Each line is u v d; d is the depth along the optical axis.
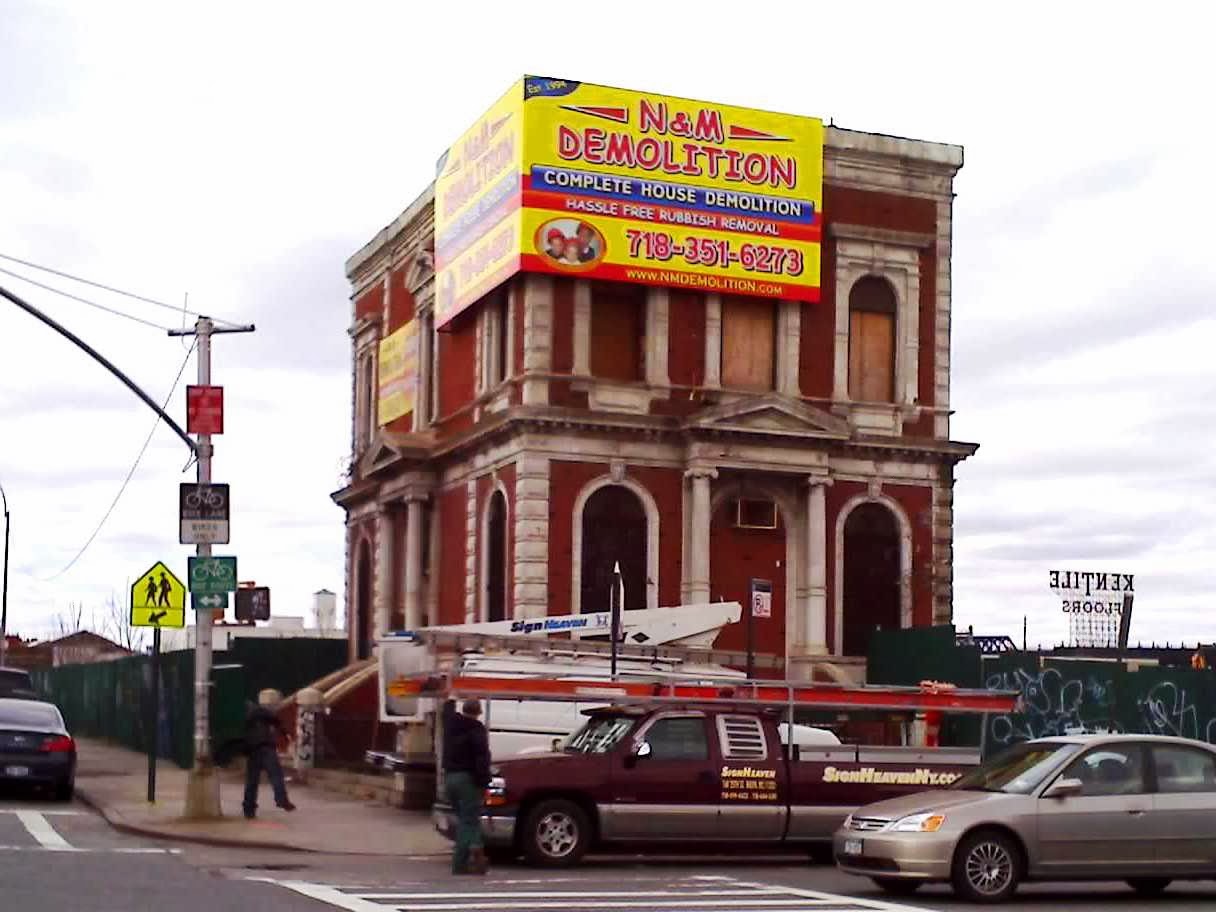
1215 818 17.69
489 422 37.66
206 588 24.31
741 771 20.48
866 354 39.91
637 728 20.44
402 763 27.58
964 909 16.47
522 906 15.51
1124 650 46.44
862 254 39.69
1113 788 17.58
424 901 15.80
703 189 37.78
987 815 17.06
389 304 48.19
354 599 48.78
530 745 25.89
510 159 37.12
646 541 37.09
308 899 15.72
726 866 20.83
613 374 37.59
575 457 36.72
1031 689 31.23
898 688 21.66
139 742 45.38
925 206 40.53
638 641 32.28
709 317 38.00
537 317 36.72
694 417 36.69
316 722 35.09
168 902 15.00
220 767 38.09
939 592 39.47
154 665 26.69
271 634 69.75
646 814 20.14
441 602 41.78
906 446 39.31
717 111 38.06
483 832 19.72
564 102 36.78
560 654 28.39
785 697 21.16
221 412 24.39
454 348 41.81
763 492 38.25
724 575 37.81
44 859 18.78
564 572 36.34
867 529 39.22
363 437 49.94
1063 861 17.20
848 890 17.94
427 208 44.19
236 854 21.09
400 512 45.25
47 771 27.84
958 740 30.23
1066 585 54.16
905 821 17.11
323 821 25.27
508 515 37.22
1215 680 30.83
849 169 39.84
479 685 21.06
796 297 38.44
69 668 61.34
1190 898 18.14
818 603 37.78
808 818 20.61
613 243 36.97
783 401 37.41
